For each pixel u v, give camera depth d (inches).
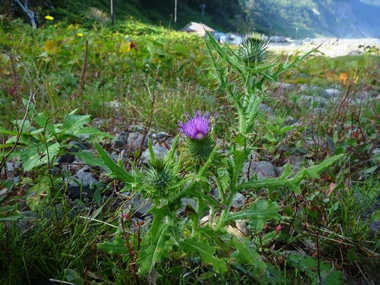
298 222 14.0
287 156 22.2
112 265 12.0
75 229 13.1
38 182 15.7
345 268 13.5
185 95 33.9
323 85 53.6
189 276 11.9
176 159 13.9
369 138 23.8
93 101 31.3
